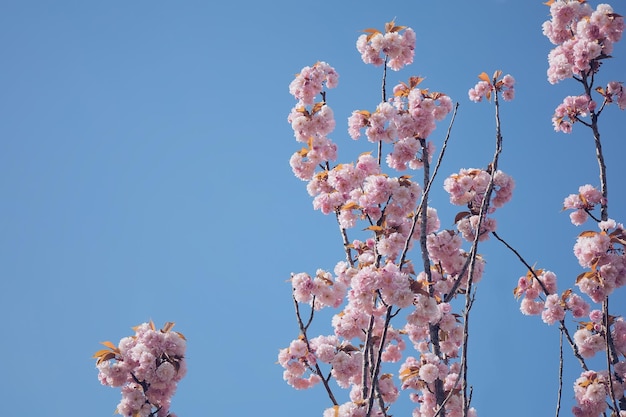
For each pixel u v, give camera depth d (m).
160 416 5.82
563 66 7.39
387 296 4.78
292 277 6.41
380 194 6.16
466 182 6.85
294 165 7.34
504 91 7.75
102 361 5.89
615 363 6.38
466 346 4.12
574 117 7.41
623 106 7.19
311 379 6.81
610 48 7.29
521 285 7.43
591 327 6.77
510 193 6.84
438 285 6.79
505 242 6.79
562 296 7.07
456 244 6.91
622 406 6.17
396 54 7.21
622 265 5.95
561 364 4.81
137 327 6.08
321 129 7.40
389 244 6.15
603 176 6.88
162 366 5.75
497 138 4.96
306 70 7.56
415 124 6.97
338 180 6.57
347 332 6.65
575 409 6.28
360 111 7.05
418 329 7.51
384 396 6.80
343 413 5.15
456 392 6.45
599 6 7.30
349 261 6.66
